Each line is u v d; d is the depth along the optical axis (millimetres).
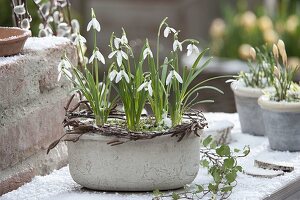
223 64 6473
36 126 2424
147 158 2189
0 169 2254
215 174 2174
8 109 2283
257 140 2883
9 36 2475
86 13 7949
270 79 2955
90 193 2229
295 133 2711
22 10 2686
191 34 8883
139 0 8852
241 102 2947
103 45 8672
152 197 2180
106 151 2195
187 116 2354
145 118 2340
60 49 2543
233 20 7383
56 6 2994
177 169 2211
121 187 2213
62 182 2359
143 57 2254
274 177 2373
